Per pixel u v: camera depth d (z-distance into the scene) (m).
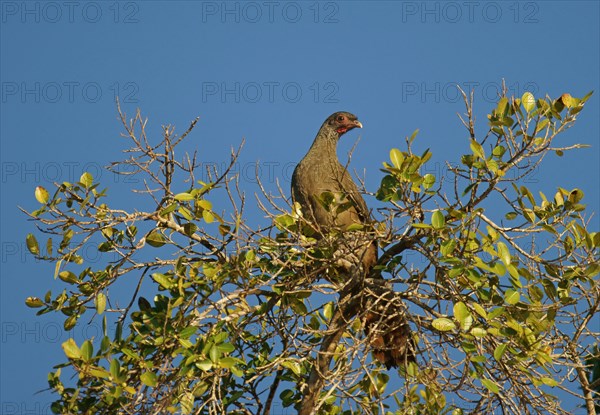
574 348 12.15
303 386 12.93
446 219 12.43
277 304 13.62
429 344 12.39
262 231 12.61
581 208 12.30
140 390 11.22
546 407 11.89
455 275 11.34
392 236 12.52
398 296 12.79
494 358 11.79
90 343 10.89
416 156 12.02
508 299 11.31
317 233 13.34
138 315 11.99
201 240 12.69
